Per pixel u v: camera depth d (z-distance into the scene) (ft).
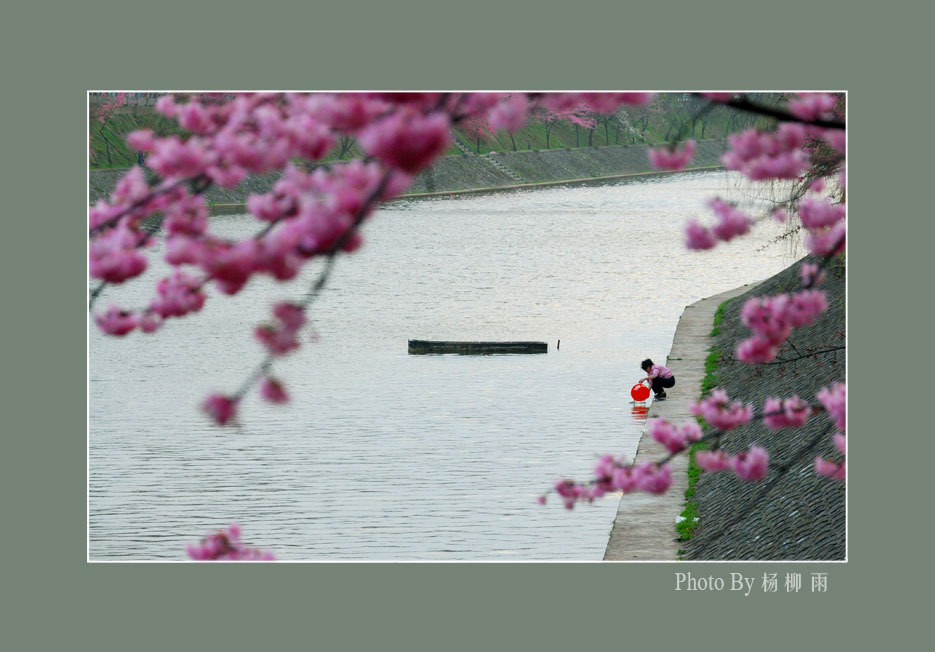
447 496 174.19
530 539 151.23
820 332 224.33
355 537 152.97
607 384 264.11
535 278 458.09
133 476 189.06
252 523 161.99
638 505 165.78
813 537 130.72
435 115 62.39
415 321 359.46
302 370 286.46
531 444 207.72
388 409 240.53
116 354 305.94
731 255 529.45
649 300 398.21
